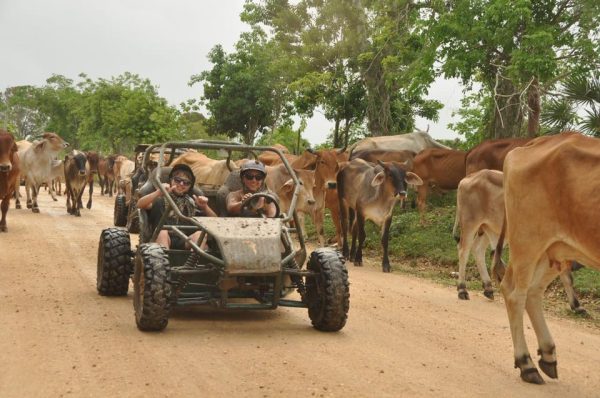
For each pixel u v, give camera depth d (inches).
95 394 201.8
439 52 622.8
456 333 303.9
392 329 305.6
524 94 612.7
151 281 266.5
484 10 583.8
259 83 1421.0
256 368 232.5
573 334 313.3
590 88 569.6
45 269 422.9
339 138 1128.2
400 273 496.7
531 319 242.5
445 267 522.3
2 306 314.2
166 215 301.6
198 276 293.1
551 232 231.5
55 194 1205.1
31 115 4104.3
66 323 285.4
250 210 319.0
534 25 574.6
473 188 401.4
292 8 1064.8
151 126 1667.1
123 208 565.9
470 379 233.5
